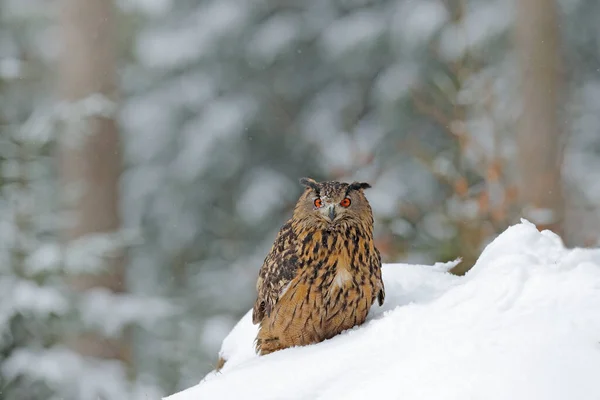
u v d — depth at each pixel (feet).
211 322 68.39
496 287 16.46
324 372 15.99
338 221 20.76
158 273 83.76
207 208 83.05
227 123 79.82
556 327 14.48
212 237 83.71
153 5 82.69
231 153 80.38
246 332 25.41
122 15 80.79
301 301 21.20
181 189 82.12
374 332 16.81
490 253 20.15
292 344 22.09
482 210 35.70
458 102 43.34
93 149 66.90
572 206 57.36
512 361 13.79
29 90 73.41
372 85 81.41
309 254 20.95
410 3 74.33
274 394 15.81
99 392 46.88
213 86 82.64
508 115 55.47
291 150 82.43
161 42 83.82
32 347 45.68
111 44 70.69
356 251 20.97
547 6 58.23
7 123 47.42
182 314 58.85
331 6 83.10
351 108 80.59
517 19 59.41
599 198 61.93
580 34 75.46
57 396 45.39
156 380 56.70
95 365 49.14
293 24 81.15
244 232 81.61
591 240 40.22
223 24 81.20
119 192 68.23
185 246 83.51
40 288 45.85
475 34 66.49
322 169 79.77
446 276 23.48
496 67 64.80
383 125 72.28
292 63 82.23
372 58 79.61
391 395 14.17
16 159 46.83
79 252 47.75
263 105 81.46
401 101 69.21
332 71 82.74
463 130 39.73
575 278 15.99
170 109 83.05
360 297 21.06
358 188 21.68
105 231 66.64
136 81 86.38
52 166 64.75
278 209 81.15
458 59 44.93
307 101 83.76
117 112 69.05
